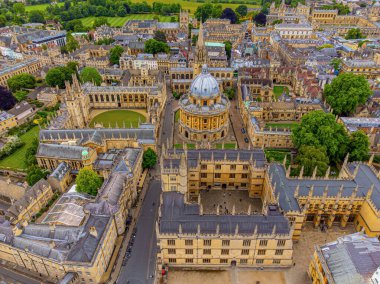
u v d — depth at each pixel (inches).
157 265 4173.2
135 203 5334.6
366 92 7652.6
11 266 4293.8
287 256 4077.3
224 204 5354.3
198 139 7244.1
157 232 3900.1
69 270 3818.9
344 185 4758.9
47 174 5876.0
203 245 4005.9
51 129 6609.3
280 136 6776.6
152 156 6146.7
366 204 4485.7
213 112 6953.7
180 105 7288.4
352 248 3614.7
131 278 4074.8
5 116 7755.9
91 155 5876.0
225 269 4197.8
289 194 4574.3
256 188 5428.2
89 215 4407.0
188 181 5364.2
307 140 5935.0
